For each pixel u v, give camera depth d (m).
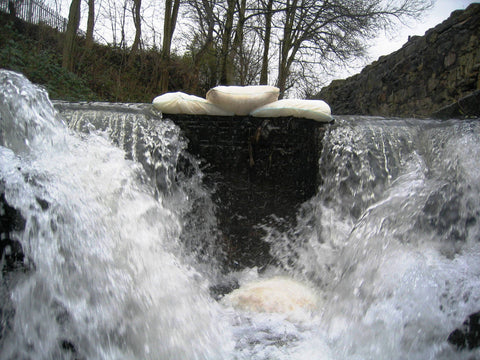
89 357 2.37
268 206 4.25
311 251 4.03
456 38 8.35
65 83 10.26
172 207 4.11
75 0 11.91
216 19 16.42
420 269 2.86
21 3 13.91
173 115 4.20
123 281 2.68
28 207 2.36
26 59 9.95
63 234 2.50
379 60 12.50
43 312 2.30
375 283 3.01
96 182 3.06
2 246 2.21
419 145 4.17
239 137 4.16
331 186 4.16
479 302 2.51
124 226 3.04
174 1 16.70
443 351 2.52
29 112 3.14
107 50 15.73
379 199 4.05
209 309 3.05
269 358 2.55
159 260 3.08
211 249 4.16
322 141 4.17
